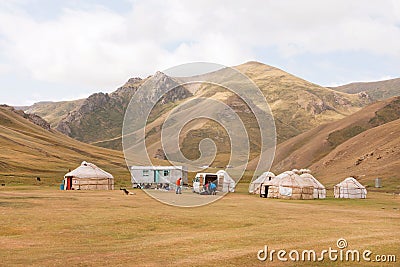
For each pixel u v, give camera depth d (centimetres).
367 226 2773
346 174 11894
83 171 6806
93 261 1750
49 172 10506
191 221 2989
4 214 3041
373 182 9931
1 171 9475
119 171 12244
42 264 1708
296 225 2833
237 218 3178
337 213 3744
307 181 6388
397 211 4091
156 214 3228
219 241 2180
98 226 2723
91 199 4456
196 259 1770
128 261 1747
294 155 17300
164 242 2183
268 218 3234
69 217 3003
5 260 1783
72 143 19225
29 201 3966
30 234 2452
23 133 17212
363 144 14100
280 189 6166
